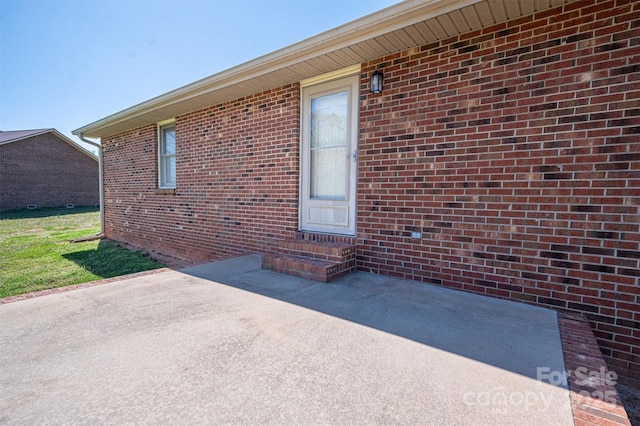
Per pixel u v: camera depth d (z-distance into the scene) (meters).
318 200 4.45
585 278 2.63
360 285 3.38
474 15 2.81
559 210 2.73
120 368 1.85
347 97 4.10
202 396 1.58
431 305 2.81
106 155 8.74
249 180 5.19
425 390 1.62
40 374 1.79
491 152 3.03
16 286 4.66
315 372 1.78
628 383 2.47
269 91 4.85
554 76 2.71
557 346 2.07
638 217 2.42
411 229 3.54
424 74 3.38
